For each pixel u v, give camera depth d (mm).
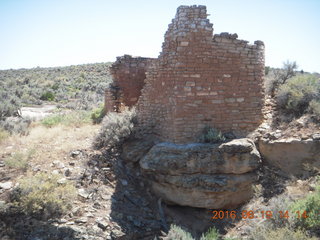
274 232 4422
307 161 6695
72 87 38062
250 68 8320
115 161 8188
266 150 7477
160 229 6500
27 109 21656
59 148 8516
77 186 6781
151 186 7840
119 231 5727
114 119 9047
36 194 5535
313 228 4547
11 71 55875
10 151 7984
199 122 7699
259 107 8430
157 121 8562
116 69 12344
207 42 7676
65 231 5227
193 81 7605
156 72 8617
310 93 8219
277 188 6758
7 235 4824
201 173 7105
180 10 7555
